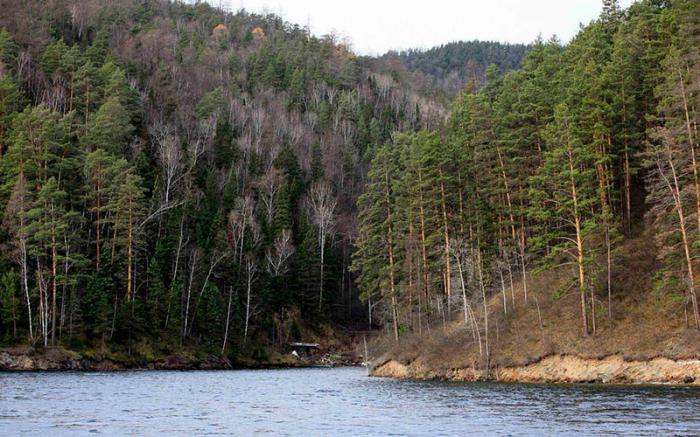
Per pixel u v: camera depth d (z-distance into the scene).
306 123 170.88
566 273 63.44
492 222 70.50
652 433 24.09
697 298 49.06
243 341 100.69
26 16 140.88
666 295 51.47
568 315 57.56
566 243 54.69
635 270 57.47
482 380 57.19
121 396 43.41
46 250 85.56
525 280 65.12
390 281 75.25
